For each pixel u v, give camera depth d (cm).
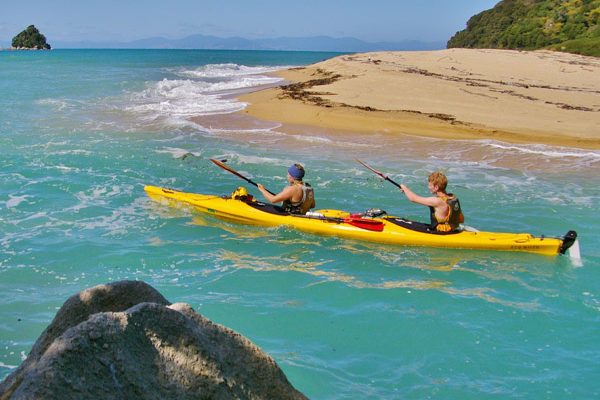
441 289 517
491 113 1612
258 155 1138
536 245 628
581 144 1296
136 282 267
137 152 1112
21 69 3403
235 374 225
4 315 432
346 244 662
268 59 7106
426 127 1443
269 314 450
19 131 1273
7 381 214
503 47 6219
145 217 726
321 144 1263
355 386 344
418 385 347
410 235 660
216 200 761
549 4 6241
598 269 582
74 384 177
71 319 245
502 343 407
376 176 1000
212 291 496
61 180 877
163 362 205
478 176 1016
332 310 462
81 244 607
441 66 2784
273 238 675
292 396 242
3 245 593
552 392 341
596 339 415
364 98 1822
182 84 2497
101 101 1845
